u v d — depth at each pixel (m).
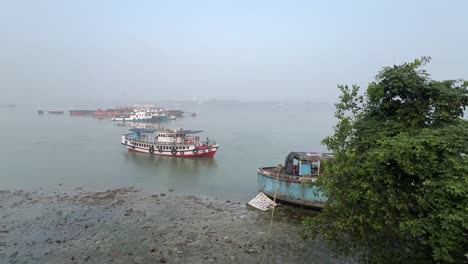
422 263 12.09
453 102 12.41
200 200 30.20
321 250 19.33
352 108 15.04
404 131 12.89
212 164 47.25
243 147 62.47
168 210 26.91
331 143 14.52
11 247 19.42
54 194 31.58
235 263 17.78
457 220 10.04
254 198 29.06
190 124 121.69
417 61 13.45
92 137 77.38
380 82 13.93
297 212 26.41
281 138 76.31
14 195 30.97
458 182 10.36
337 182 13.27
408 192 12.12
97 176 39.94
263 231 22.39
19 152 54.94
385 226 12.57
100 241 20.42
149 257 18.34
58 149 58.59
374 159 11.84
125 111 174.50
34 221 23.81
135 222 23.89
